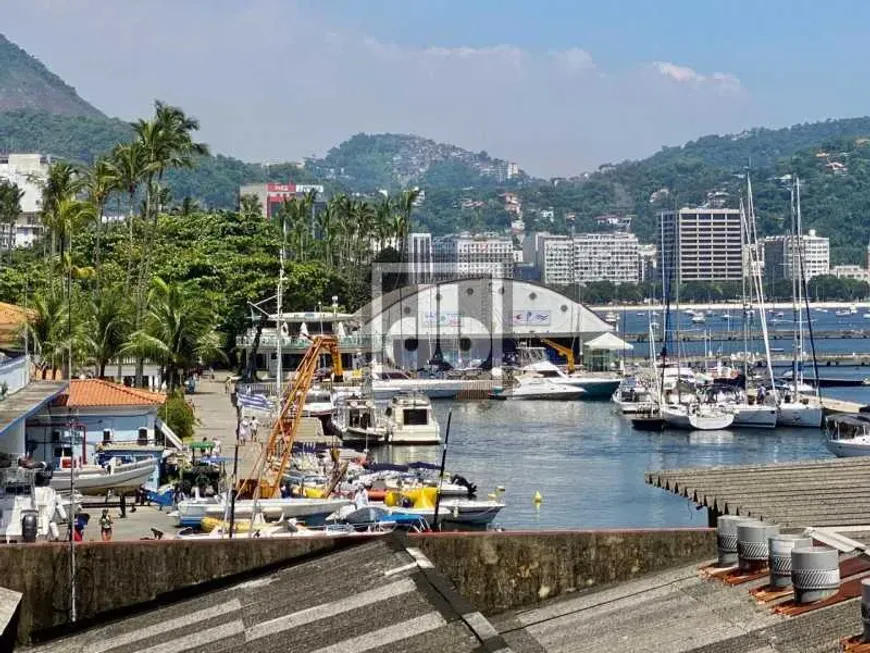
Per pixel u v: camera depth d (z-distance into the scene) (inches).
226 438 4884.4
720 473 1786.4
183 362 5644.7
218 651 1187.9
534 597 1401.3
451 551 1401.3
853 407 6904.5
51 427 3681.1
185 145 6053.2
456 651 1031.6
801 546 1123.3
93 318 5452.8
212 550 1423.5
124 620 1392.7
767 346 7249.0
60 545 1412.4
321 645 1123.9
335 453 4638.3
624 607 1233.4
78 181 5900.6
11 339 4744.1
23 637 1402.6
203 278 7741.1
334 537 1435.8
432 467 4313.5
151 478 3705.7
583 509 4114.2
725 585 1198.9
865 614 940.6
